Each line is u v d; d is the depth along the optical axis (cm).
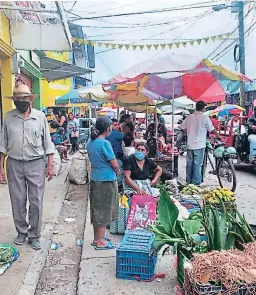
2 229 562
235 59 1636
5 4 645
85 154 1031
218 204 507
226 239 361
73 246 530
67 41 817
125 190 599
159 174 623
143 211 489
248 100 2173
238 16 1578
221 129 1656
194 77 905
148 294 383
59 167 1084
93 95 1288
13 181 488
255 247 336
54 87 1920
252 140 1117
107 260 466
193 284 298
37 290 407
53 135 1412
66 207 748
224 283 291
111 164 484
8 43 826
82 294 387
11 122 476
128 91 1082
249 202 780
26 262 452
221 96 1111
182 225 402
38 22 819
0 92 884
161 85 946
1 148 485
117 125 918
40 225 494
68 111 2427
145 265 410
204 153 873
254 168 1114
